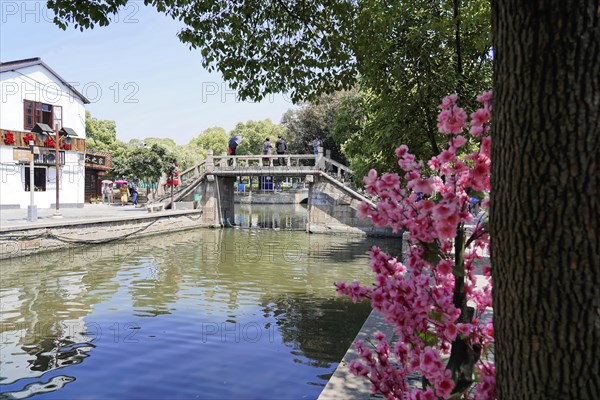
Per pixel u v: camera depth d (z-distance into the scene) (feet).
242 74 24.40
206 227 94.99
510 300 5.68
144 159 121.08
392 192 8.84
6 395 19.54
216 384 21.08
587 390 5.07
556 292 5.23
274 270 49.96
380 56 27.27
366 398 12.97
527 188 5.44
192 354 24.72
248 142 234.38
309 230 86.58
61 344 25.94
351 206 84.02
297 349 25.81
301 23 23.91
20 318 30.86
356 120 56.80
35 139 81.46
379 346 9.61
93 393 19.90
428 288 8.61
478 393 7.75
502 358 5.88
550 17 5.27
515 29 5.57
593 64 5.13
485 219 8.93
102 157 121.70
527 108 5.45
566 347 5.17
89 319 30.94
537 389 5.38
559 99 5.23
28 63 79.77
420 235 8.55
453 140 8.55
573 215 5.16
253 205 170.50
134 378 21.56
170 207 94.17
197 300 36.58
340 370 15.05
